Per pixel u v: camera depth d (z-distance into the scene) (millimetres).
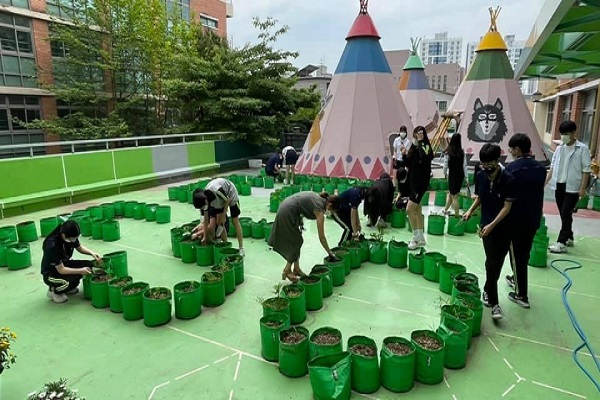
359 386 2709
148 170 10391
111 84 15086
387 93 10664
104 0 14344
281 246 4199
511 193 3400
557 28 6055
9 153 14172
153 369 2982
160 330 3537
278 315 3254
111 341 3365
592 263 4992
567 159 5180
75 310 3920
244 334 3461
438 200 8016
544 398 2652
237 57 14445
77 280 4188
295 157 10148
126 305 3672
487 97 11688
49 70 14992
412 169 5312
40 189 7852
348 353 2693
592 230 6332
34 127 13766
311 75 34281
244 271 4820
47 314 3836
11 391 2736
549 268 4855
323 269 4262
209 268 4977
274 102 14898
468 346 3174
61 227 4016
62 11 15383
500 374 2902
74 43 13914
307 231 6488
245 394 2705
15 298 4172
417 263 4742
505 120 11477
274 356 3061
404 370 2684
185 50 15266
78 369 2986
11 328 3574
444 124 11789
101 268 4254
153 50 14961
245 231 6141
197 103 14047
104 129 13797
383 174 6863
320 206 4184
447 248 5656
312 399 2637
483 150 3373
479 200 3807
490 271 3664
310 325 3576
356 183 8906
